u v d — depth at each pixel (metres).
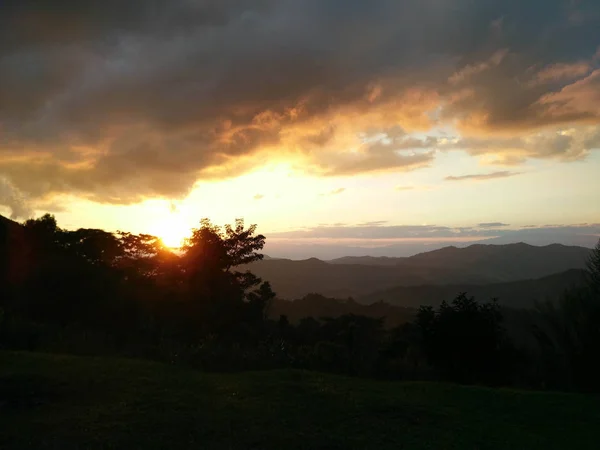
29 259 24.97
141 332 18.61
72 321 21.28
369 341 19.02
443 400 9.66
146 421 7.11
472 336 13.89
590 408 9.48
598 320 12.75
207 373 10.75
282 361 12.88
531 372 14.05
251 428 7.12
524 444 7.31
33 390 8.13
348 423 7.71
